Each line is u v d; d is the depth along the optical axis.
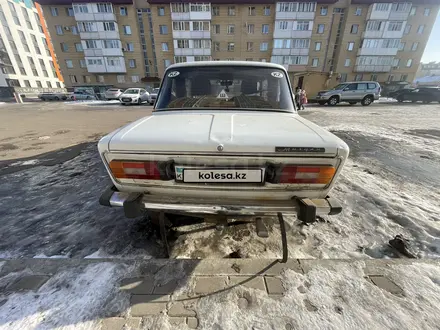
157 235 1.90
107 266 1.51
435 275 1.43
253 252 1.70
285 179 1.29
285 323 1.14
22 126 7.58
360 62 27.16
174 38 26.05
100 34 26.47
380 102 16.92
